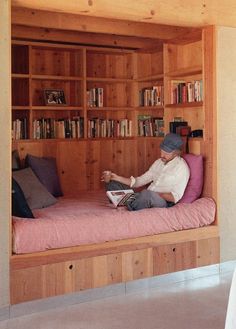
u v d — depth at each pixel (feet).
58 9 12.85
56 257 12.64
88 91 20.33
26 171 16.62
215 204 15.56
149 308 12.56
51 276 12.58
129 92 21.35
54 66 20.06
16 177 15.96
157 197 14.99
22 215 13.26
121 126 21.07
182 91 17.63
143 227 14.02
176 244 14.64
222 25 15.38
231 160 15.88
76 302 12.97
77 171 19.92
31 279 12.28
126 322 11.66
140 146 21.04
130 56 21.13
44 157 18.99
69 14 16.35
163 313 12.21
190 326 11.40
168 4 14.11
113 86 21.31
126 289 13.78
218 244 15.55
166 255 14.47
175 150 15.84
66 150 19.62
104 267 13.39
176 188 15.47
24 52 19.01
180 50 18.35
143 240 14.02
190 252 14.94
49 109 19.34
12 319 11.89
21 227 12.26
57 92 19.76
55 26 16.16
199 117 17.53
